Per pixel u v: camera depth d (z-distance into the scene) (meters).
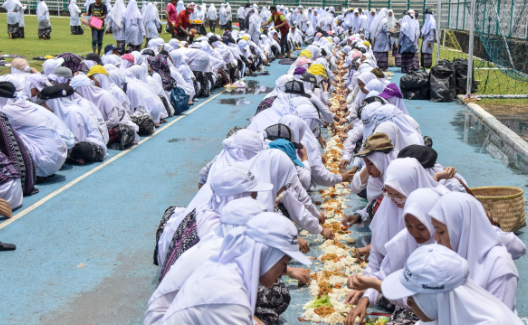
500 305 2.29
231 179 3.57
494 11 16.72
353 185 5.10
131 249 5.08
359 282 2.88
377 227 3.86
